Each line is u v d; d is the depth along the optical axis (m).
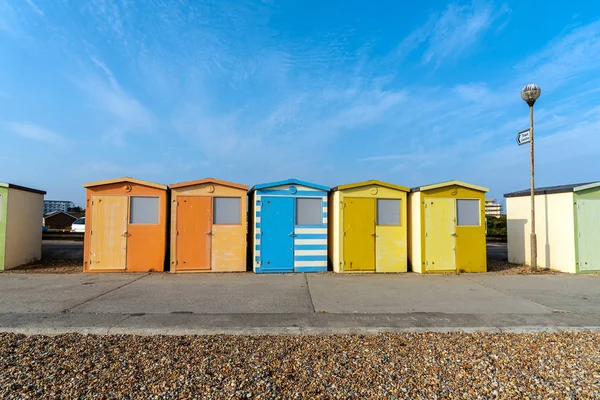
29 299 6.82
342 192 10.49
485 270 10.73
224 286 8.26
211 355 4.20
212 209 10.28
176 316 5.79
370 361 4.09
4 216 10.21
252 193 11.11
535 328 5.33
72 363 3.91
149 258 10.16
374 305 6.68
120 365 3.88
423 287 8.36
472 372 3.84
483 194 10.88
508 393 3.42
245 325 5.36
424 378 3.70
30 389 3.34
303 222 10.55
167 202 10.47
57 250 14.72
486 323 5.57
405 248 10.70
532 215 11.00
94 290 7.66
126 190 10.14
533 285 8.66
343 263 10.36
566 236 10.70
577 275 10.11
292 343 4.66
